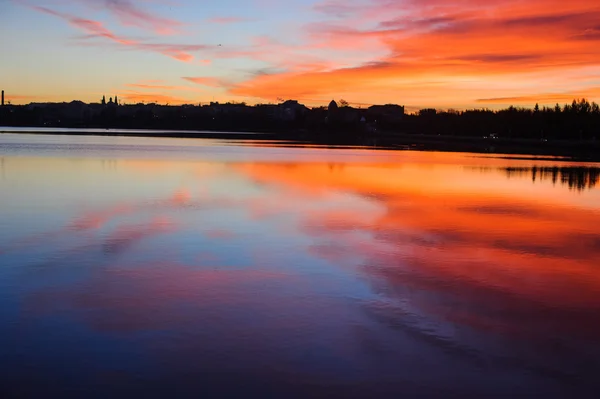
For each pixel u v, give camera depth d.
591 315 11.06
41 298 11.34
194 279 12.70
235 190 29.12
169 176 36.22
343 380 8.27
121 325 10.03
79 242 16.14
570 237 18.47
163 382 8.11
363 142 122.94
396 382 8.24
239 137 140.75
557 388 8.23
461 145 112.75
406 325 10.32
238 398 7.75
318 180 36.06
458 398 7.89
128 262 14.01
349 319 10.52
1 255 14.56
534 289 12.62
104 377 8.22
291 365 8.66
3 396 7.70
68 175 35.75
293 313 10.74
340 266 14.05
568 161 62.47
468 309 11.22
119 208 22.31
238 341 9.46
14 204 23.11
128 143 89.19
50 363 8.62
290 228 18.70
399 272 13.70
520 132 138.00
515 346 9.55
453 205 25.64
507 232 19.12
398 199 27.25
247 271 13.40
